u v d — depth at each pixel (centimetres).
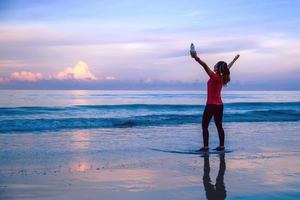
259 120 1766
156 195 490
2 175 607
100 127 1403
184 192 506
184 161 734
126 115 2098
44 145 952
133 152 844
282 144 985
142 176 600
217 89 855
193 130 1317
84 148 903
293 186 535
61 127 1375
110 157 779
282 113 1989
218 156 792
